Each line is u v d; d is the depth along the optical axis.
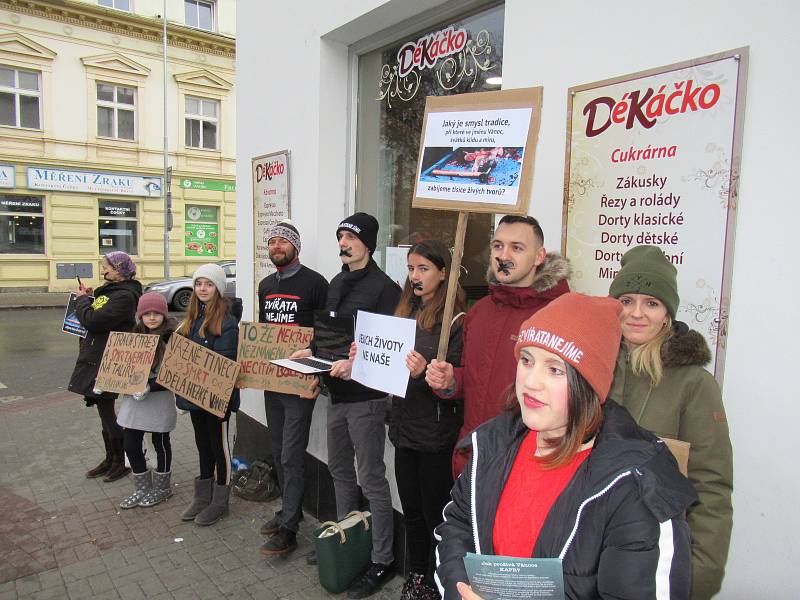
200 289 3.51
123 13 17.75
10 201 16.77
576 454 1.29
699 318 1.90
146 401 3.82
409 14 3.41
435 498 2.50
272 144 4.38
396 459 2.65
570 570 1.20
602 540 1.18
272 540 3.31
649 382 1.65
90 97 17.67
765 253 1.74
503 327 2.08
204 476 3.74
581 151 2.22
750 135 1.76
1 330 11.27
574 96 2.24
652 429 1.59
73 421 5.85
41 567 3.18
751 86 1.76
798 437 1.69
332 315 3.08
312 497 3.85
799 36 1.65
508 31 2.54
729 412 1.84
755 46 1.74
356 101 4.01
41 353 9.20
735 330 1.82
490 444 1.46
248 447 4.52
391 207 3.94
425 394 2.47
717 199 1.84
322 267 3.97
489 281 2.15
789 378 1.70
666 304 1.62
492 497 1.38
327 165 3.93
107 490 4.21
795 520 1.71
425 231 3.63
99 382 3.81
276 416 3.47
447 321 2.13
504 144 2.01
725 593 1.87
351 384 2.92
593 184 2.19
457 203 2.13
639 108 2.03
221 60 19.97
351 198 4.04
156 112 18.84
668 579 1.12
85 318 4.11
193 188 19.64
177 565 3.20
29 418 5.95
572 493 1.24
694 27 1.89
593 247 2.20
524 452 1.40
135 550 3.36
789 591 1.72
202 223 20.11
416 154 3.66
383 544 3.00
